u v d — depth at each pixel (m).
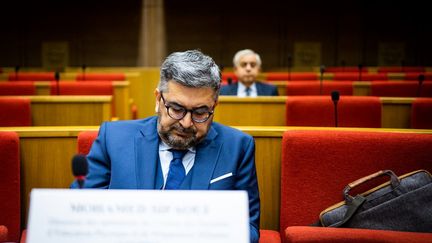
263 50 10.77
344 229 1.47
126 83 4.55
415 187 1.63
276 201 2.07
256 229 1.54
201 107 1.44
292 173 1.83
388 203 1.58
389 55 10.62
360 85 4.52
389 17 10.58
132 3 10.58
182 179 1.54
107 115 3.41
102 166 1.59
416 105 3.02
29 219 0.99
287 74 6.57
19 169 1.88
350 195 1.75
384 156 1.79
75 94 4.46
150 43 10.62
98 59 10.68
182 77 1.40
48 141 2.02
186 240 0.97
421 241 1.37
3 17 10.46
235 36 10.77
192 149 1.57
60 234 0.98
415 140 1.78
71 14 10.55
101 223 0.98
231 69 9.90
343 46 10.69
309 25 10.68
